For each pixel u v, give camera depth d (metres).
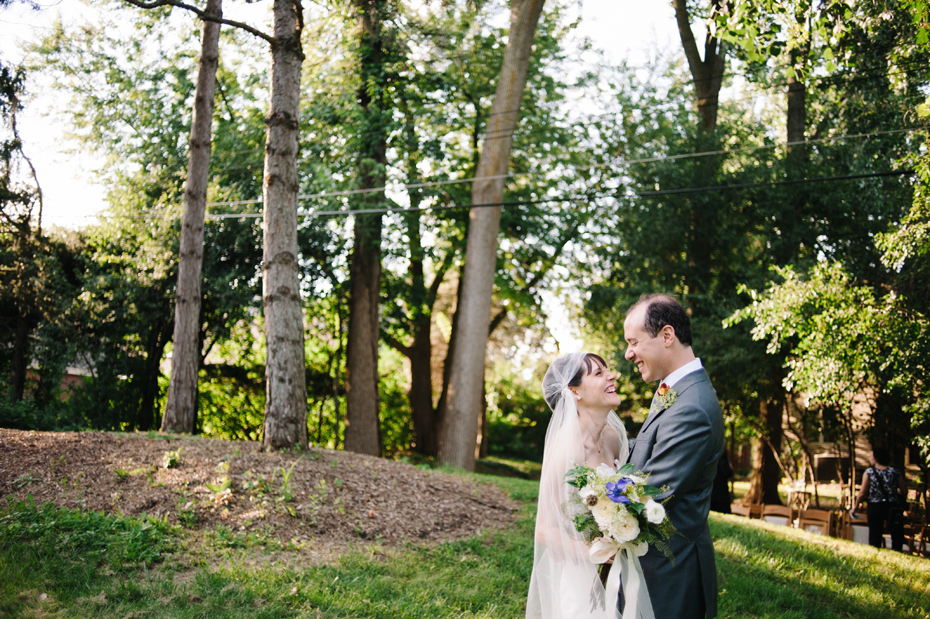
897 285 11.11
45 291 16.77
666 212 16.88
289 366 8.12
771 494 17.94
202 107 12.13
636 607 2.65
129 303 16.80
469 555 6.23
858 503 10.09
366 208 17.11
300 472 7.26
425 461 21.38
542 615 3.01
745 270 15.87
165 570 4.82
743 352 14.40
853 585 6.61
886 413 12.28
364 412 18.70
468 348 16.20
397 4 12.35
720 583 6.09
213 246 16.94
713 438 2.69
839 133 14.84
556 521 2.96
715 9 7.25
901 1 7.17
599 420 3.38
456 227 21.02
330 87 17.30
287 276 8.27
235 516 6.08
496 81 19.36
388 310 21.72
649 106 18.91
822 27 6.90
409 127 18.52
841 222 15.01
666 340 2.86
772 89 16.52
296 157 8.56
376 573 5.44
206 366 21.22
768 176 15.80
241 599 4.44
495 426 32.00
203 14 7.94
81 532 5.22
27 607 3.99
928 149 8.53
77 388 18.78
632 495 2.59
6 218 16.94
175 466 6.90
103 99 17.62
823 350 9.16
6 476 6.28
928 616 5.77
